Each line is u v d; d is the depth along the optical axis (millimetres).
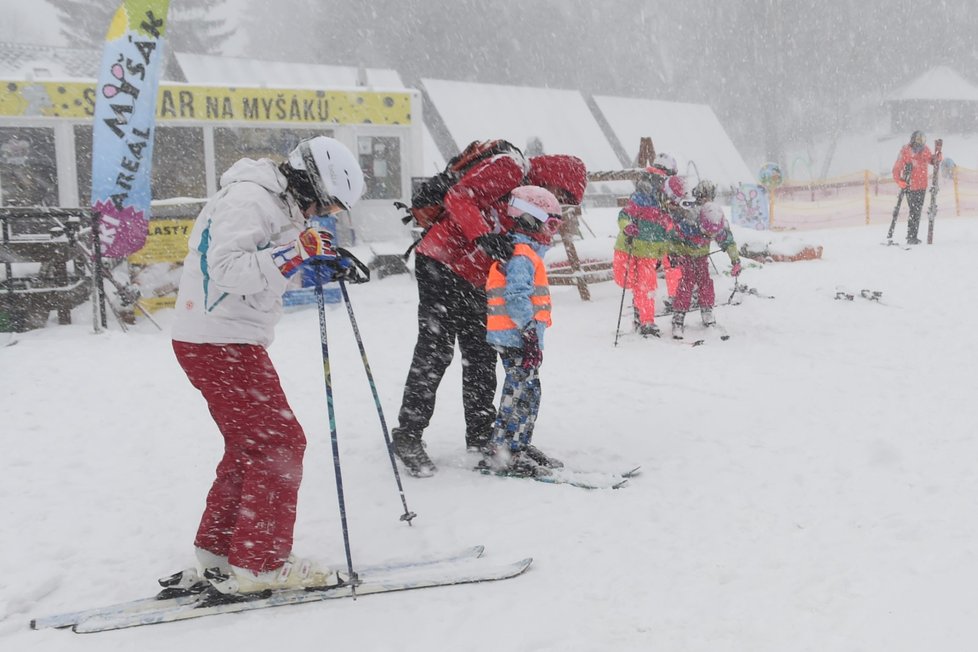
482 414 4703
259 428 2969
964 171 23828
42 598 3186
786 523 3654
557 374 6637
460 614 2941
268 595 3066
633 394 5977
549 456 4688
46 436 5211
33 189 11844
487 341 4367
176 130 12352
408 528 3729
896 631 2689
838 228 18609
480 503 4012
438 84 27766
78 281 9383
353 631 2846
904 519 3572
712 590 3051
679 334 7762
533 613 2930
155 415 5652
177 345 2988
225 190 2912
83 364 7184
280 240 2973
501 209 4285
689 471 4387
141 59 9141
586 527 3688
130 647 2770
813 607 2879
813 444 4730
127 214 9281
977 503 3750
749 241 12234
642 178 7703
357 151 13188
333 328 8852
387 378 6641
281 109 12750
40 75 12312
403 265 12008
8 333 8867
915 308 8586
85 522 3869
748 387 6066
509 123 27703
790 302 9086
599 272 9969
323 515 3912
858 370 6434
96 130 9117
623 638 2744
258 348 3020
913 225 13438
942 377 6109
